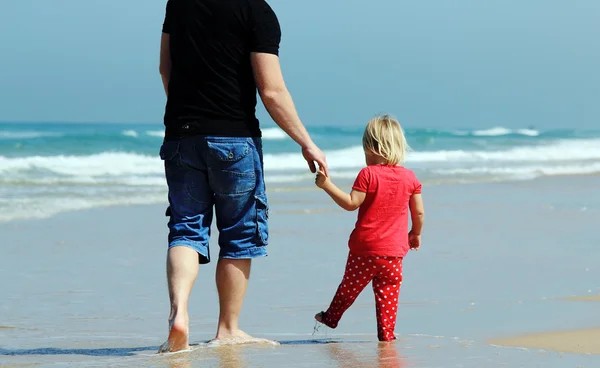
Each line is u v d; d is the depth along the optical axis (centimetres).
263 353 955
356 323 1305
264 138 9450
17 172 4569
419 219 1202
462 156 8288
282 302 1458
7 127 17862
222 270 1018
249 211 1005
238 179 978
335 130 15838
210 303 1460
